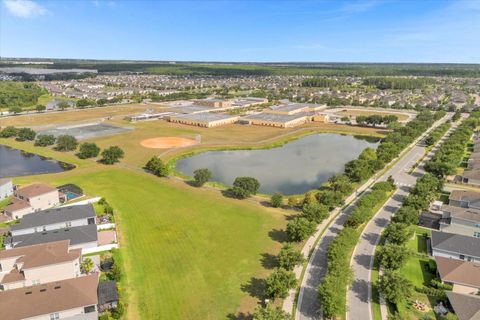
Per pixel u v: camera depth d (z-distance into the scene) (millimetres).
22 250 79125
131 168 156125
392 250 79875
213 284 76250
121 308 66625
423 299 70625
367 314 66125
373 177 145875
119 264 83188
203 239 95188
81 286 68000
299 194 130750
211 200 121312
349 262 83375
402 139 193125
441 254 84875
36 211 108812
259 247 91188
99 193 126750
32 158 178000
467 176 137750
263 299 71438
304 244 92125
